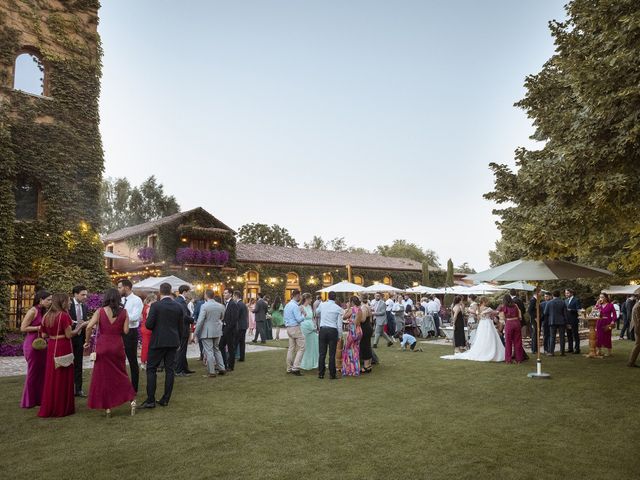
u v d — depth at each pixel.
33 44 16.98
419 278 43.34
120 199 57.72
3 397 7.57
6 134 15.33
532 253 9.20
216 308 9.61
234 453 4.85
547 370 10.38
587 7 8.23
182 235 30.06
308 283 36.25
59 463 4.57
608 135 7.35
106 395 6.26
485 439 5.29
